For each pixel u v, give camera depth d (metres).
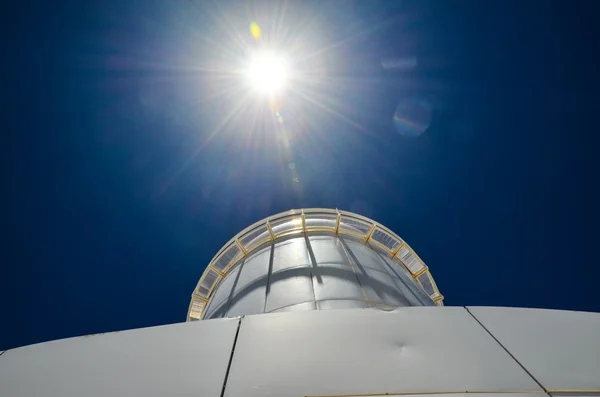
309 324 6.39
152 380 5.41
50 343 6.40
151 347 6.07
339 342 5.94
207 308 14.80
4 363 5.97
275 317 6.59
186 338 6.23
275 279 12.18
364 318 6.52
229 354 5.81
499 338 6.14
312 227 17.39
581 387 5.19
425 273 17.91
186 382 5.33
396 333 6.16
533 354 5.79
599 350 5.89
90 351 6.10
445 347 5.88
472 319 6.59
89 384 5.43
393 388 5.10
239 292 12.59
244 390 5.14
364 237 17.59
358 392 5.05
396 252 17.61
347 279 11.78
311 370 5.41
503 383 5.23
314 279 11.70
